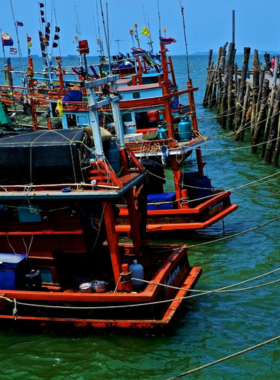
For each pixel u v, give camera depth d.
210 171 26.75
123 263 12.25
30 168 11.27
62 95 22.89
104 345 11.07
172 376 10.10
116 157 11.80
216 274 14.61
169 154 16.61
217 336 11.37
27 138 11.65
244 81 33.34
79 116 20.36
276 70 26.19
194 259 15.76
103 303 11.06
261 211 19.78
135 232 12.37
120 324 11.05
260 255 15.77
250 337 11.30
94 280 11.85
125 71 24.67
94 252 12.50
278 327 11.66
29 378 10.34
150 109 18.58
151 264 12.71
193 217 16.61
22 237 11.95
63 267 12.17
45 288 12.04
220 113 38.53
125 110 18.70
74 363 10.65
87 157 11.30
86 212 11.65
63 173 11.14
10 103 26.52
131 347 10.98
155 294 10.88
